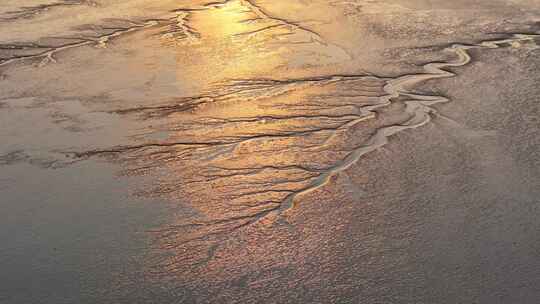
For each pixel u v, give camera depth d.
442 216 2.37
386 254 2.15
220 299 1.96
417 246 2.19
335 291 1.98
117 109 3.45
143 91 3.70
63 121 3.31
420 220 2.34
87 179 2.71
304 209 2.44
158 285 2.03
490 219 2.34
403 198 2.49
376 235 2.26
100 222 2.38
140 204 2.50
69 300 1.97
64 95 3.67
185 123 3.25
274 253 2.17
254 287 2.00
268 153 2.90
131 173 2.75
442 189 2.55
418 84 3.68
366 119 3.23
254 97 3.57
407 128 3.11
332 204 2.47
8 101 3.60
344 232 2.28
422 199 2.48
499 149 2.87
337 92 3.61
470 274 2.04
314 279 2.04
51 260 2.17
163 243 2.24
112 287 2.02
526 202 2.45
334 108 3.38
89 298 1.98
